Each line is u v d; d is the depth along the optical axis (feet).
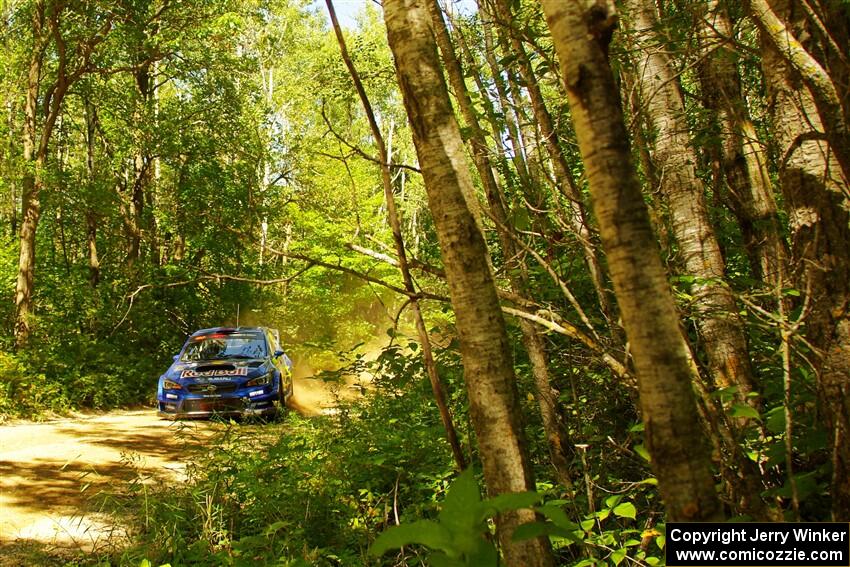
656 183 11.00
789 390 6.75
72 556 14.48
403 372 13.74
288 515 14.82
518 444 5.11
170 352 57.82
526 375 14.33
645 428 3.65
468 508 3.43
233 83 67.56
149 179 71.72
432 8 10.47
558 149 10.25
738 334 10.62
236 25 60.64
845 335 7.18
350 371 13.96
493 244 14.66
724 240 14.60
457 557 3.33
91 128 66.90
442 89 5.41
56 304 56.49
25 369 39.78
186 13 59.00
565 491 11.14
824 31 6.79
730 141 13.37
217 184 57.98
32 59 54.60
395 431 19.24
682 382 3.57
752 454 8.62
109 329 55.52
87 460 23.75
